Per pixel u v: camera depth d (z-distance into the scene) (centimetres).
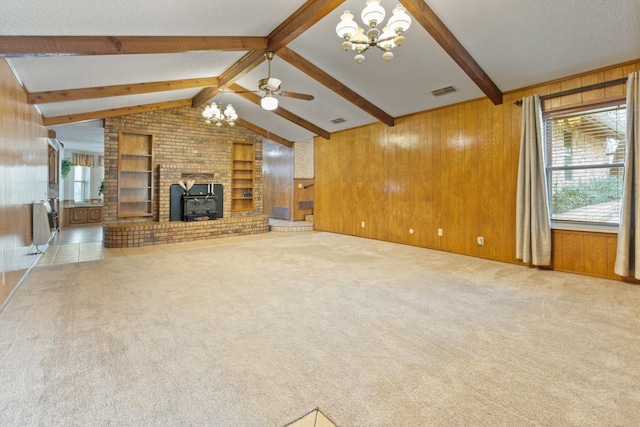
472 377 187
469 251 523
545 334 241
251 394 170
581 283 370
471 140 514
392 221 653
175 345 222
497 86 459
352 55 448
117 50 323
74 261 482
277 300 313
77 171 1084
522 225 443
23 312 279
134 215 673
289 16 378
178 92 633
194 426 146
